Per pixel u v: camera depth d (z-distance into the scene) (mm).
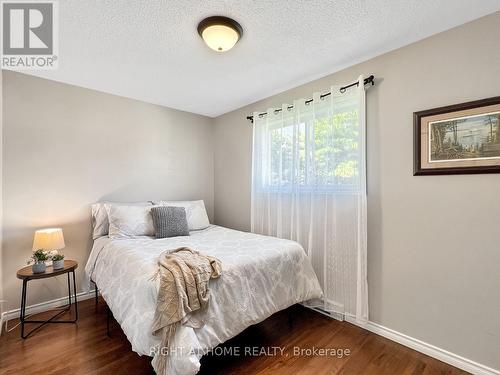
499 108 1531
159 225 2557
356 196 2158
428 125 1807
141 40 1872
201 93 2934
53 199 2512
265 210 2979
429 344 1812
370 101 2129
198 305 1440
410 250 1910
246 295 1716
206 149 3838
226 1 1477
